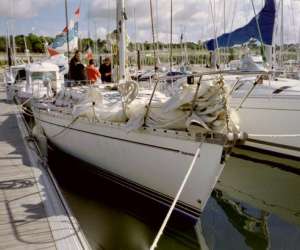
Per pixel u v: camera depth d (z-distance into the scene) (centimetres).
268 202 602
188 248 440
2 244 360
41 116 830
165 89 700
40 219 416
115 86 704
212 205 590
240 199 614
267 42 832
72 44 1433
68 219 418
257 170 766
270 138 816
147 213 513
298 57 1245
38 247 354
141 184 512
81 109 590
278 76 941
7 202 467
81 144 638
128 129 491
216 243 459
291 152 788
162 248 437
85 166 652
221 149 391
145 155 483
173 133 433
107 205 546
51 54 1680
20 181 552
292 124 773
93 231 468
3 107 1584
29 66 1523
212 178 409
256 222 526
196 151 410
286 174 742
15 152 742
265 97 803
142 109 493
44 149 821
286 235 486
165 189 473
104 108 573
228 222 524
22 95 1463
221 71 407
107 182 592
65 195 586
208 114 420
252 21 848
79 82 813
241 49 965
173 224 474
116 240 449
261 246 454
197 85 418
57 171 719
